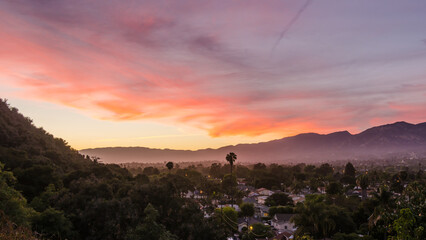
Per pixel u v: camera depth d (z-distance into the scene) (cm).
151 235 3020
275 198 10344
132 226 3784
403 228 1083
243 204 8144
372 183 14500
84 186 4716
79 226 3781
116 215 3809
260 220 8125
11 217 1941
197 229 4184
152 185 4697
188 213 4503
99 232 3662
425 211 1142
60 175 6347
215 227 4469
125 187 5050
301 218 5153
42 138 9981
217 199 11162
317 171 19975
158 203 4428
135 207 4134
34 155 7500
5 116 9450
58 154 8738
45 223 3034
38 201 4125
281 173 17625
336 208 5809
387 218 1227
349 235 4875
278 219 7256
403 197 1236
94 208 3878
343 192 9900
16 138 8325
